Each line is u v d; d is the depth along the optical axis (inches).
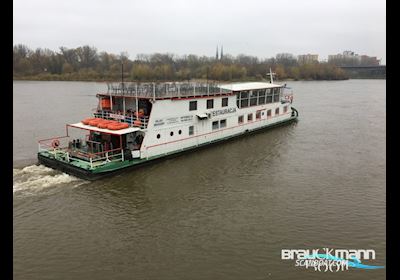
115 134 1359.5
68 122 2399.1
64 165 1309.1
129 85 1584.6
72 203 1099.9
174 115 1508.4
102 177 1277.1
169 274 787.4
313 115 2731.3
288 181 1317.7
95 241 906.7
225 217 1037.8
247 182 1302.9
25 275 777.6
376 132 2117.4
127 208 1080.2
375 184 1293.1
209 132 1715.1
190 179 1317.7
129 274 786.2
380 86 6058.1
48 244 890.1
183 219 1023.0
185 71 6171.3
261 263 829.8
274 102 2188.7
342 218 1039.0
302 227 987.3
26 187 1198.9
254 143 1843.0
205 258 844.6
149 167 1416.1
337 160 1569.9
